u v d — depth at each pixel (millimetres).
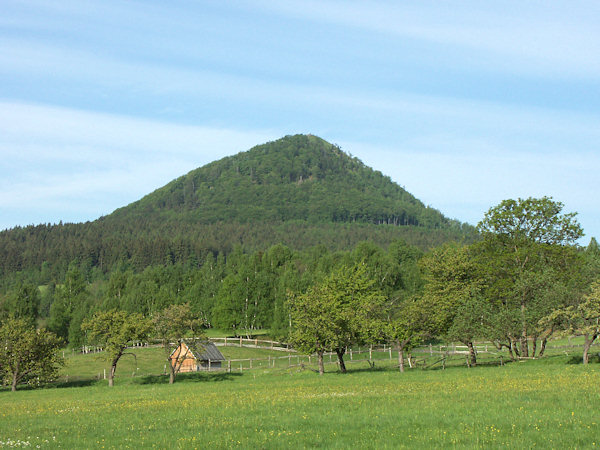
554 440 21000
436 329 64250
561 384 36406
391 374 56375
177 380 68688
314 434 24562
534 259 66312
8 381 69625
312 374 64938
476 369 55500
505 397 32031
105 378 74688
